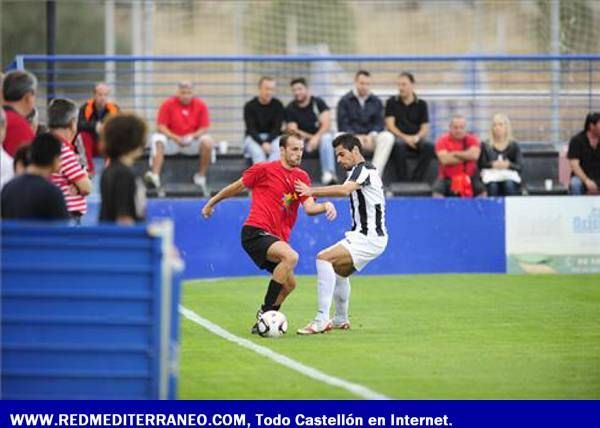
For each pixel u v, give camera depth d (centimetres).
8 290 1802
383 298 3888
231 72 5169
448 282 4391
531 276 4628
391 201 4703
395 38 7062
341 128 5025
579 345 2853
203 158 4994
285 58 5069
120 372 1817
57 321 1809
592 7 6569
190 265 4481
